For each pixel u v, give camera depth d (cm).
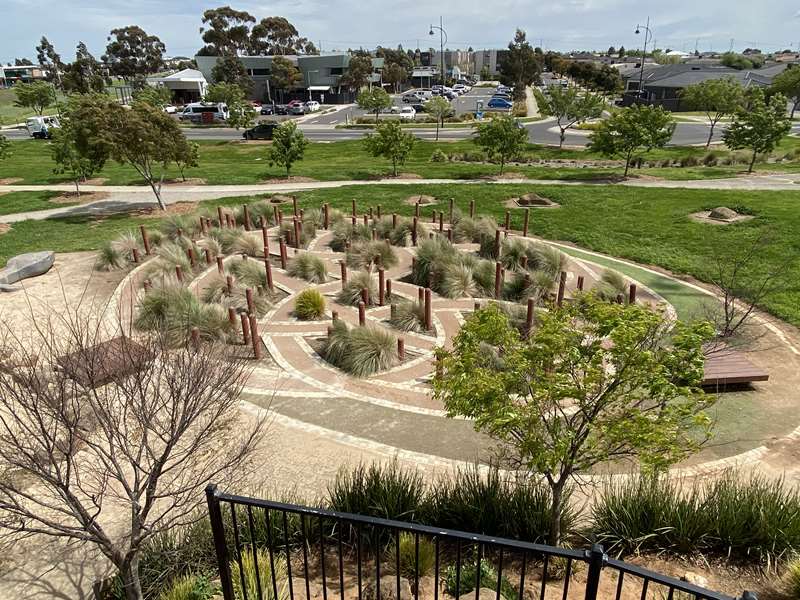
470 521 602
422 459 790
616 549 577
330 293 1457
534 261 1611
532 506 601
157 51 11081
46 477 439
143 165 2366
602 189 2602
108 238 1997
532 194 2423
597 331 523
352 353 1070
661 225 2016
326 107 8256
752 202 2212
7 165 3809
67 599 566
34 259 1622
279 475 751
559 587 523
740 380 951
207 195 2759
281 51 10769
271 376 1043
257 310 1330
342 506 609
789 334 1183
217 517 409
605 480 711
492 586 508
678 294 1427
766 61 11506
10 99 9656
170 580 550
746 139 3038
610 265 1680
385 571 548
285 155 3095
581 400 480
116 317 1302
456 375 514
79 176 3084
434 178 3139
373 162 3859
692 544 567
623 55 18400
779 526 566
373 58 11094
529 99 8881
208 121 6488
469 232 1898
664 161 3609
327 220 2072
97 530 467
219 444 787
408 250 1812
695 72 7731
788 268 1534
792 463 768
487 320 546
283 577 539
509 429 488
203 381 588
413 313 1257
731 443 819
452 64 16512
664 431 462
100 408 478
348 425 881
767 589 520
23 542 635
